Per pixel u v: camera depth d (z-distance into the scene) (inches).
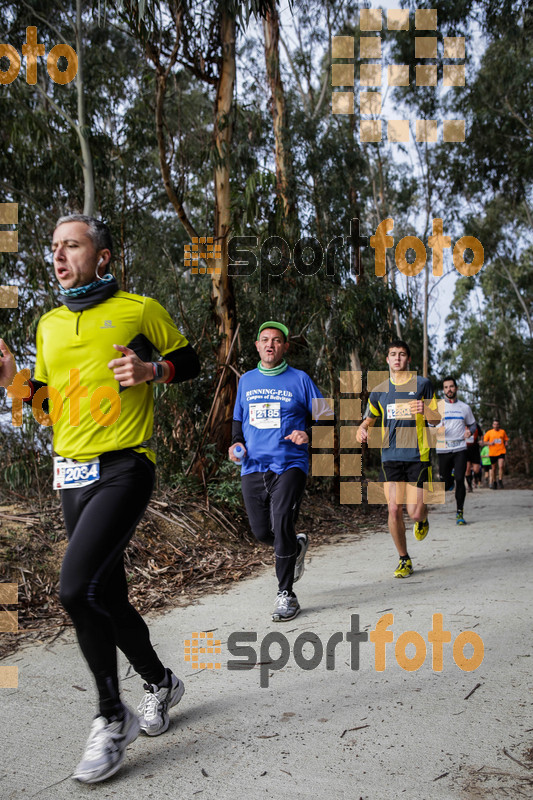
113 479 90.7
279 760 90.8
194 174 473.1
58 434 94.4
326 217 417.7
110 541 87.3
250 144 428.5
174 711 109.6
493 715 101.7
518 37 528.7
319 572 222.2
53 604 176.1
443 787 81.8
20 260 390.6
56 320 95.3
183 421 311.4
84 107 383.6
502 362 1055.6
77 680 125.0
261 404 170.6
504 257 954.1
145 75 398.6
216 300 319.3
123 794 83.2
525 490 631.2
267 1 229.0
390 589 187.3
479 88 637.3
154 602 183.2
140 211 470.9
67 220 94.4
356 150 447.5
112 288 95.7
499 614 153.6
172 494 284.7
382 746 93.4
